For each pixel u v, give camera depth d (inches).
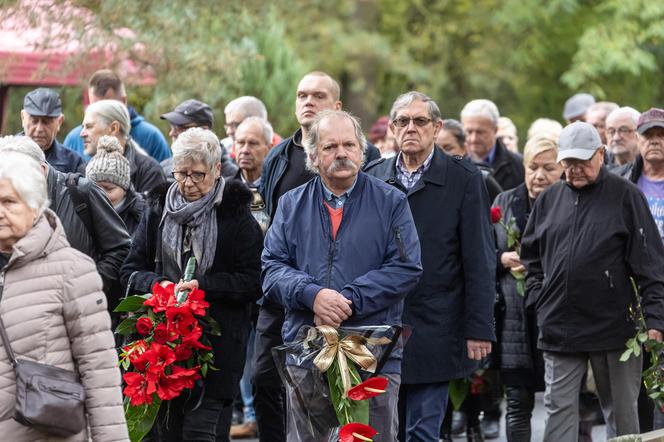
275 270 381.4
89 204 430.3
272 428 472.1
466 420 542.9
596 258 465.1
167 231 426.9
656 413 511.5
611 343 465.7
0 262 308.3
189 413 421.4
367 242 378.0
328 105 487.2
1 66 711.7
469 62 1624.0
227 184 429.1
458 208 435.2
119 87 639.8
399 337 378.0
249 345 593.6
